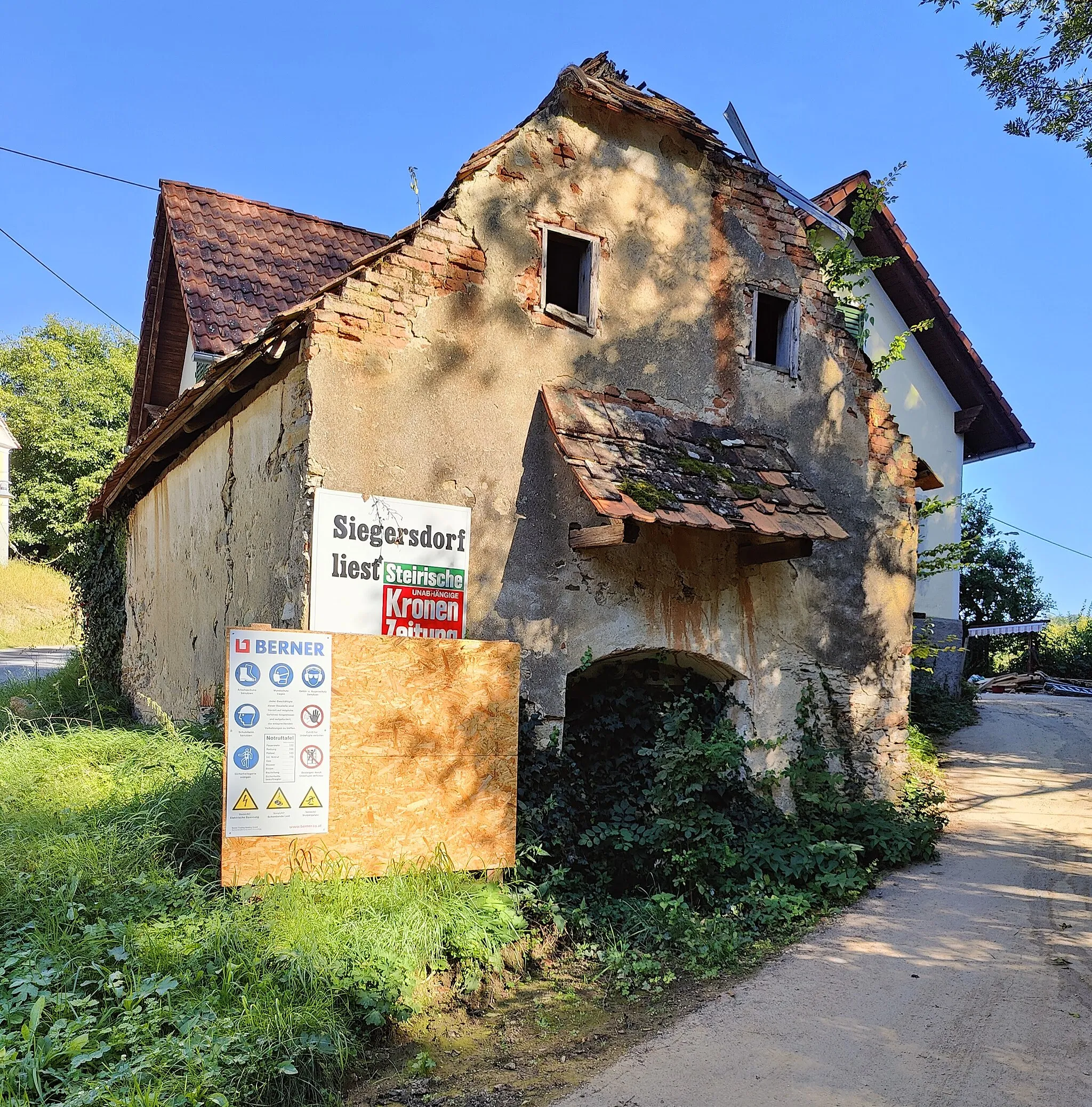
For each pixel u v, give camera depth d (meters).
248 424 8.16
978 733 15.25
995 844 8.84
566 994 5.60
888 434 9.88
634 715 8.19
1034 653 30.14
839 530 8.23
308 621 6.48
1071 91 9.75
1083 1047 4.72
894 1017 5.10
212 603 9.20
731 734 7.89
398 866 5.87
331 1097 4.21
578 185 8.02
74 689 14.27
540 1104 4.21
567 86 7.88
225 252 12.70
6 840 5.70
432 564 6.98
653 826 7.39
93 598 15.66
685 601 8.31
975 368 19.05
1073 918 6.79
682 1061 4.59
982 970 5.80
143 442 10.09
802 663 9.03
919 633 13.88
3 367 41.62
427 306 7.11
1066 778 11.80
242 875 5.41
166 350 14.99
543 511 7.58
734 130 10.34
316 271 13.25
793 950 6.22
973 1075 4.43
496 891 6.09
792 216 9.47
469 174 7.40
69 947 4.67
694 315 8.68
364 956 5.02
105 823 6.06
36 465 39.53
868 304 17.41
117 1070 3.81
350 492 6.67
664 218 8.55
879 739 9.41
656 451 7.87
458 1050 4.86
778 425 9.14
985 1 9.80
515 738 6.41
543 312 7.73
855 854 7.77
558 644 7.56
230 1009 4.39
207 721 8.57
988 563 29.95
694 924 6.49
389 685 5.94
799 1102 4.17
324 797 5.67
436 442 7.08
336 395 6.65
